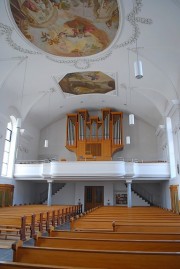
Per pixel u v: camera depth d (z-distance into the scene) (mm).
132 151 21234
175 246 3578
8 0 9383
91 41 11859
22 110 17609
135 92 16812
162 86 14117
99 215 8852
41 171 17328
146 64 12984
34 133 21453
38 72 14617
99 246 3668
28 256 3061
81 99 19531
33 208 13172
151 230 5695
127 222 6785
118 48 12117
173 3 8625
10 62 13000
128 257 2852
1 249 6660
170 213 10195
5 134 16156
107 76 15477
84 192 20516
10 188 16844
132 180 17469
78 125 20812
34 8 9922
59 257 3000
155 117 18938
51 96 17969
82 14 10250
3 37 11125
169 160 16328
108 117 20656
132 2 9094
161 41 11016
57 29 11156
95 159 19812
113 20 10305
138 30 10539
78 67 14320
